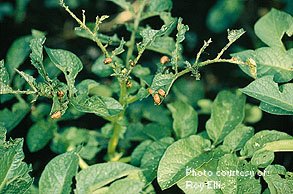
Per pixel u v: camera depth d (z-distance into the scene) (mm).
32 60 637
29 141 851
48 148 1007
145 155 700
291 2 1192
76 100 622
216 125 717
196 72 631
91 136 879
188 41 1242
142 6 806
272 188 633
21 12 1297
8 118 849
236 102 732
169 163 640
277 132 663
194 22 1280
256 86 638
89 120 1061
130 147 943
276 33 728
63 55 653
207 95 1156
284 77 683
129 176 682
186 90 1069
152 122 897
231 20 1261
